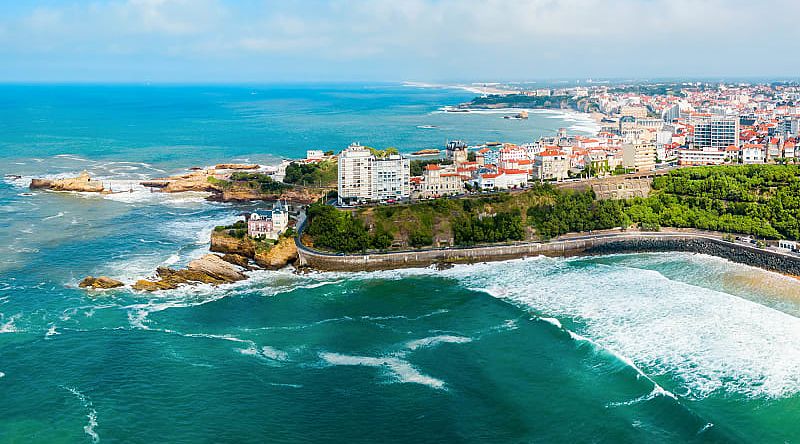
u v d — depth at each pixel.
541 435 147.50
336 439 147.62
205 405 160.00
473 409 157.50
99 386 168.00
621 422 150.25
